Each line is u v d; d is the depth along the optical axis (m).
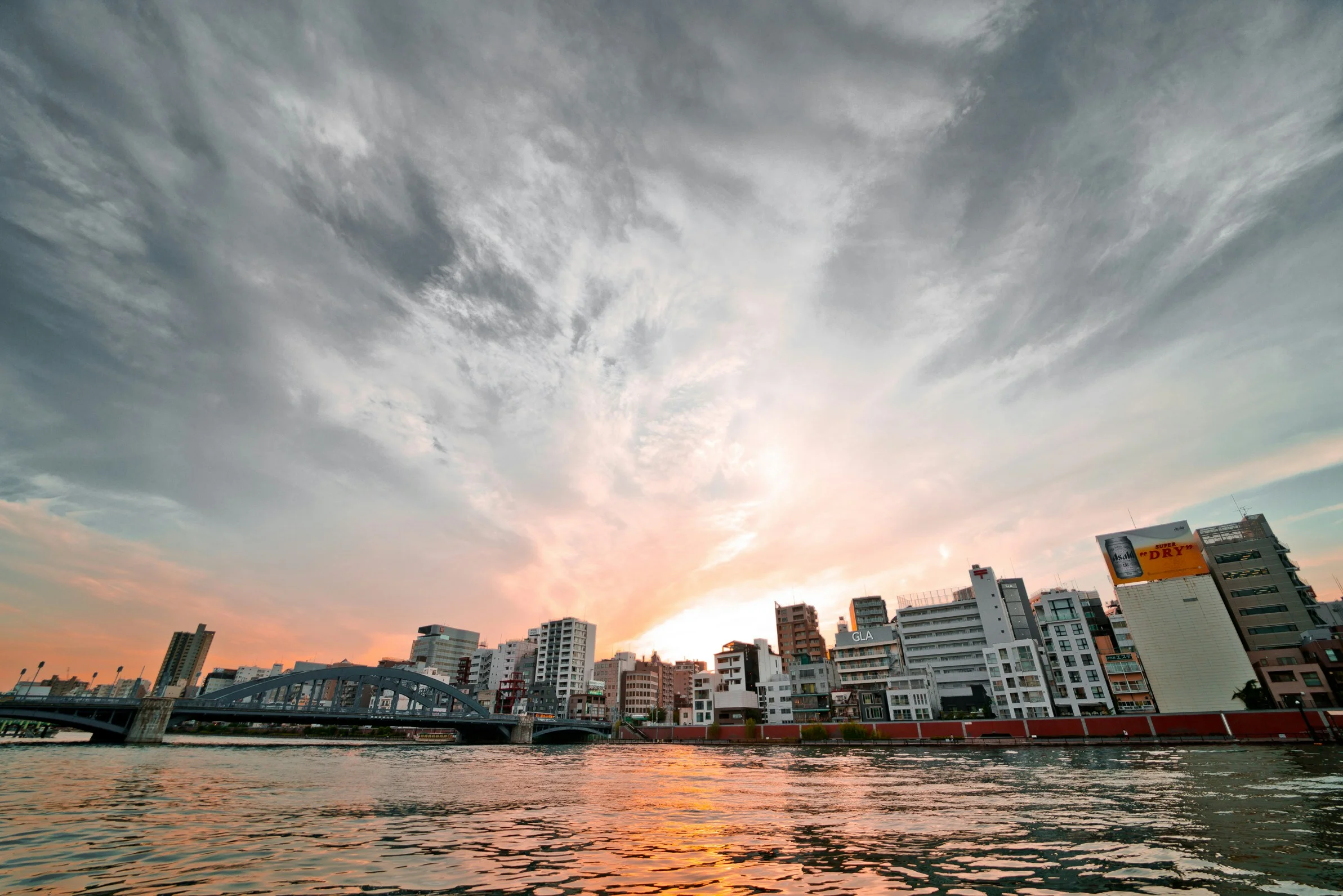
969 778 46.25
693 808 30.30
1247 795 31.42
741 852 19.02
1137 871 16.31
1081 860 17.66
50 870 15.98
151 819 24.31
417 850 18.84
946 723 101.69
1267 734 76.75
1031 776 45.94
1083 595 121.31
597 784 44.50
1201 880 15.45
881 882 15.22
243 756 69.06
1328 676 84.31
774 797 35.19
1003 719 95.94
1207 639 93.44
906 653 127.50
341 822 24.52
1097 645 109.56
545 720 141.62
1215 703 90.56
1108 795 33.09
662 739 138.38
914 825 24.19
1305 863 17.05
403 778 47.50
